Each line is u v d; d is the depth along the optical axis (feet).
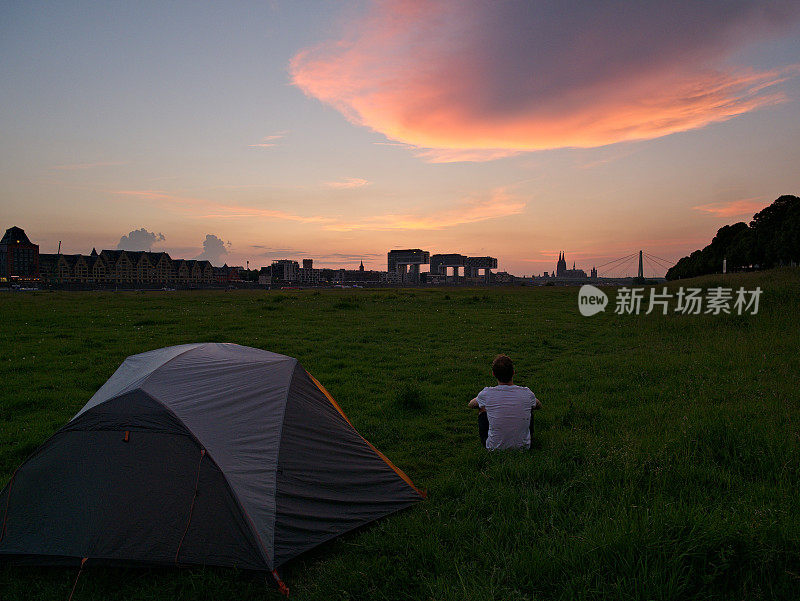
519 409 19.52
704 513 12.26
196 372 16.03
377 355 46.68
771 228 201.16
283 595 11.89
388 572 11.97
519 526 13.14
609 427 22.81
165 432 13.69
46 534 13.03
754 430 19.52
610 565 10.85
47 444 14.01
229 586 11.96
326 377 37.06
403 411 28.60
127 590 12.21
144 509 12.94
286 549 12.88
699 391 28.73
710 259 280.72
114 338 54.44
